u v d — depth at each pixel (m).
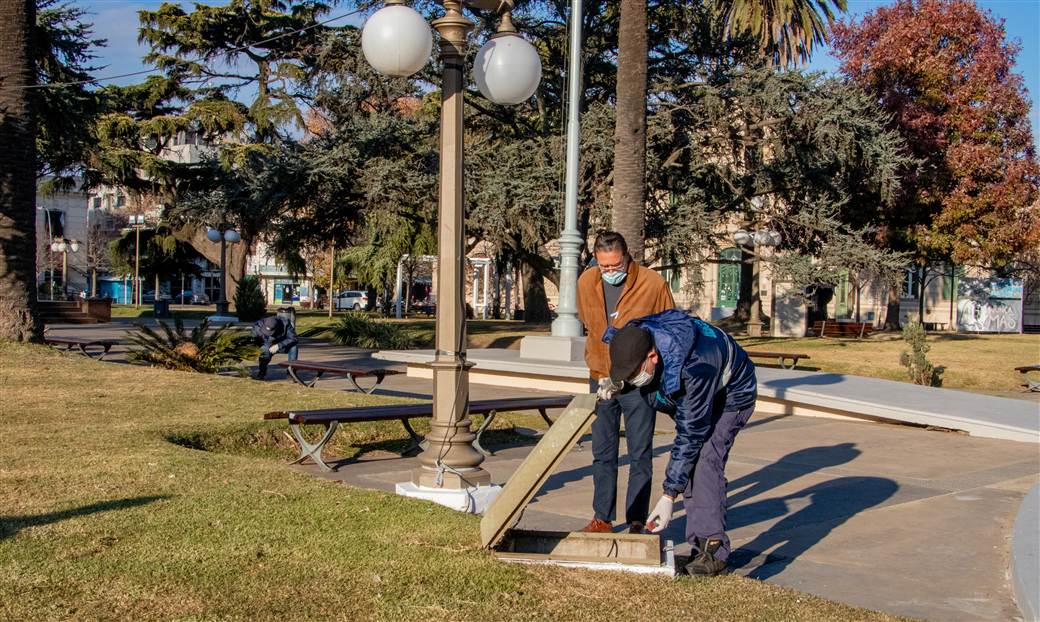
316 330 32.03
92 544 4.99
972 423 11.52
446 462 6.48
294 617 4.05
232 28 42.19
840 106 26.95
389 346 26.42
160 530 5.32
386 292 57.66
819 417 13.35
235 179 31.41
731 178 28.47
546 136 29.45
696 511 5.12
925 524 6.86
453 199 6.47
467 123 34.03
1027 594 4.71
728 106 27.47
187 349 15.14
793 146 27.39
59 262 79.44
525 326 35.41
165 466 7.20
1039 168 31.62
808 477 8.67
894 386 14.59
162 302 43.38
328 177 27.92
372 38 6.18
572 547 5.20
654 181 27.95
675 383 4.66
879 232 31.56
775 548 6.09
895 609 4.88
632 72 18.33
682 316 4.93
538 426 11.73
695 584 4.83
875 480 8.57
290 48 41.78
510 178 26.69
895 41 31.91
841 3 28.41
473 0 6.78
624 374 4.71
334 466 8.70
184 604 4.14
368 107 31.78
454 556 4.99
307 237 31.98
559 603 4.39
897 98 31.77
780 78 26.88
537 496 7.54
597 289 5.93
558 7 29.78
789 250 28.05
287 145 29.59
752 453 10.03
